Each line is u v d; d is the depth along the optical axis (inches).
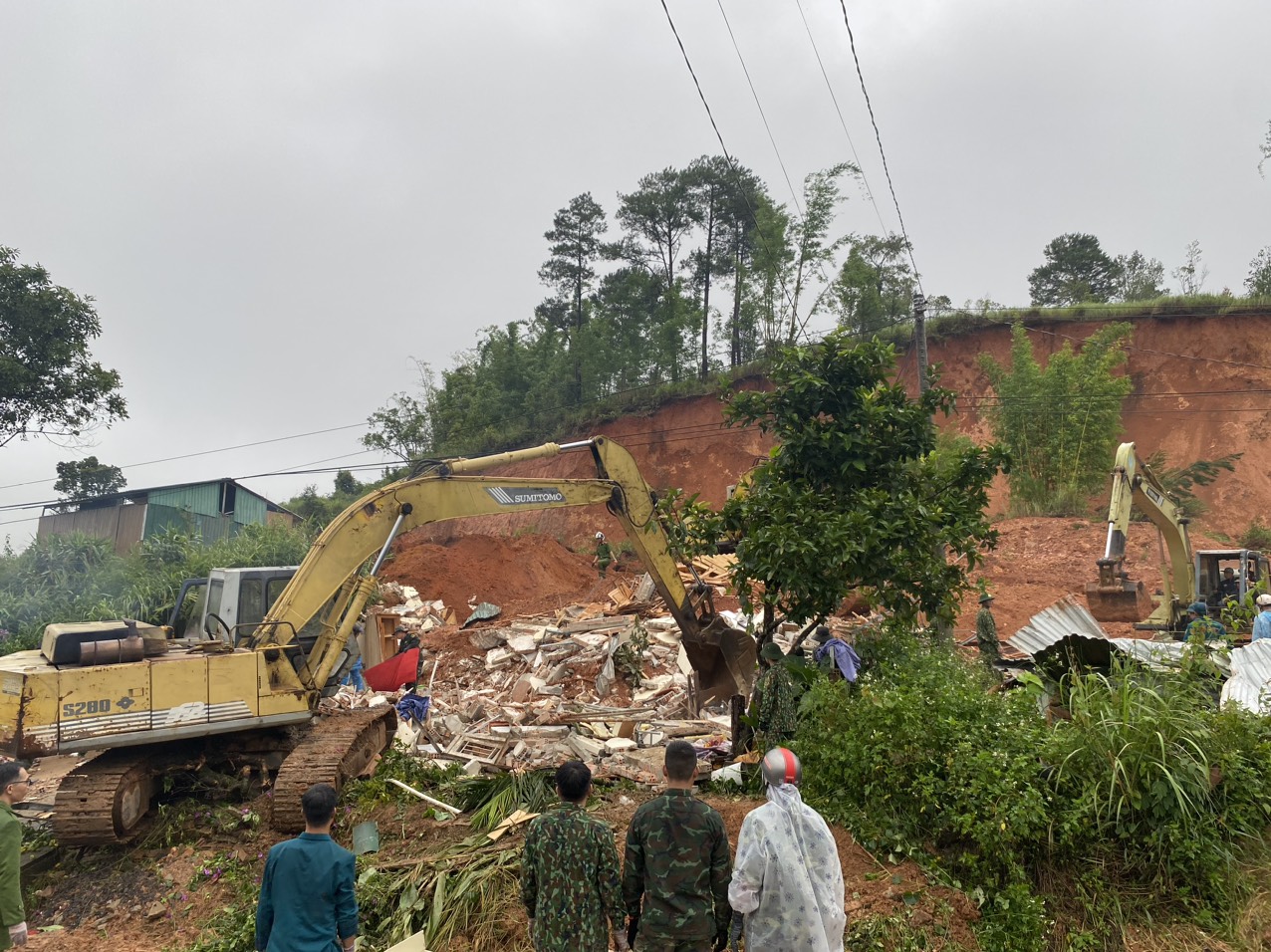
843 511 386.0
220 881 295.0
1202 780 241.9
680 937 172.6
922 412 399.2
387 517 376.5
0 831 208.8
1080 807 239.5
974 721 273.3
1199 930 226.2
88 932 270.8
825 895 171.9
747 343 1898.4
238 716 341.7
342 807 337.7
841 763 279.7
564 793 189.2
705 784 341.1
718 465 1573.6
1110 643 327.6
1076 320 1439.5
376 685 427.2
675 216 2039.9
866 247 1836.9
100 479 1261.1
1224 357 1344.7
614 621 694.5
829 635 398.6
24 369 932.0
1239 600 547.8
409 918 243.8
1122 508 535.8
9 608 749.3
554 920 178.2
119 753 338.3
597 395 1904.5
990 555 972.6
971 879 243.9
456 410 1881.2
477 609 855.7
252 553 900.6
